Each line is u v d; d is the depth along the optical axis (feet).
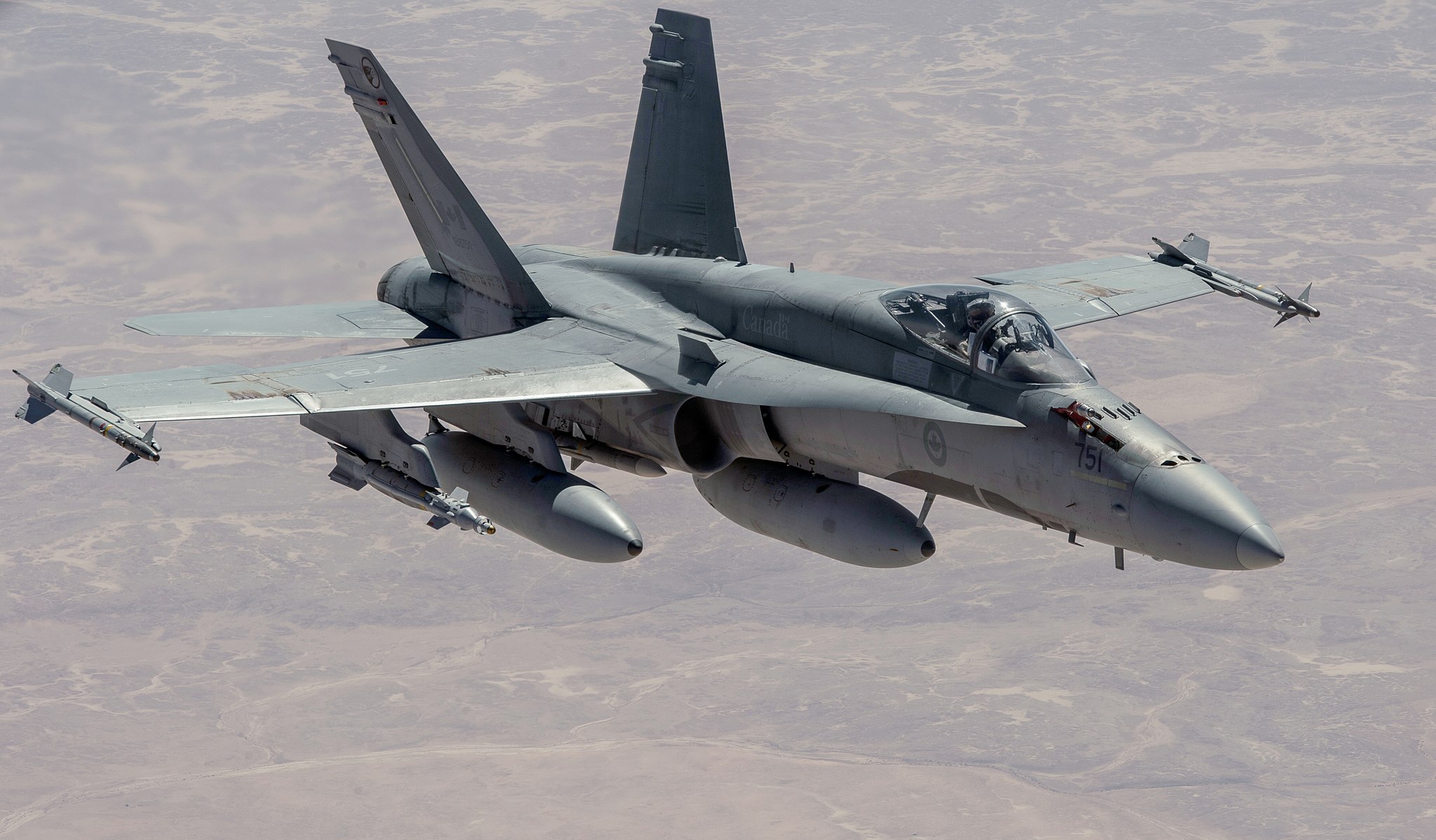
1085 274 248.11
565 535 192.95
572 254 243.60
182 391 179.32
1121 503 156.25
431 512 192.13
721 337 205.26
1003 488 169.27
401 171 231.71
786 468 201.77
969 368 170.50
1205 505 150.51
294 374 191.93
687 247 237.45
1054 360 167.02
